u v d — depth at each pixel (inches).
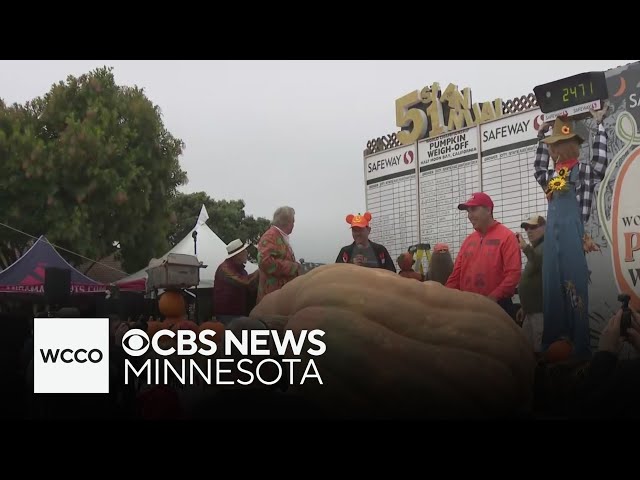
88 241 973.2
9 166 960.3
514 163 255.4
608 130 209.6
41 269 576.1
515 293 241.6
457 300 144.9
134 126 1045.8
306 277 155.7
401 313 139.4
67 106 1033.5
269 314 158.4
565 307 218.1
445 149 289.9
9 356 220.5
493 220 240.7
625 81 205.3
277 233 221.3
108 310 284.0
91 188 969.5
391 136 321.1
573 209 217.9
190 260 200.4
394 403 135.5
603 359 202.4
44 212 966.4
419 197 304.3
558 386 186.4
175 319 177.5
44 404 191.3
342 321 138.4
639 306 198.8
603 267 208.7
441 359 136.3
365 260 267.1
